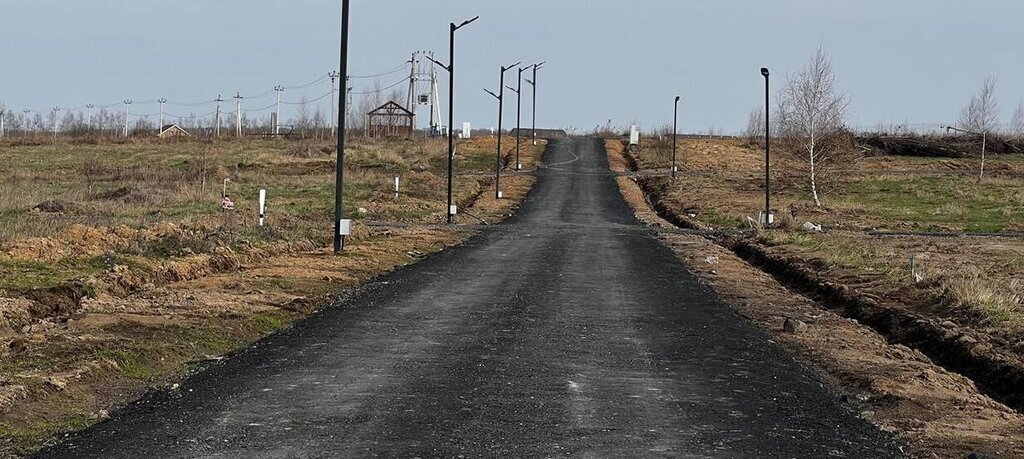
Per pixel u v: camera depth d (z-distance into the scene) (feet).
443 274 92.63
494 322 62.95
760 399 42.01
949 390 46.16
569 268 101.19
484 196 245.24
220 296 69.82
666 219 211.82
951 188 263.29
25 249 81.51
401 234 139.74
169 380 43.32
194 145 379.76
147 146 375.66
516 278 90.43
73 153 345.51
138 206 167.63
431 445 32.58
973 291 73.00
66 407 37.55
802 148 252.21
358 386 42.50
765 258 117.60
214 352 50.57
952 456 33.50
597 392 42.29
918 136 413.39
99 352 46.06
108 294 68.03
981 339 59.93
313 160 305.32
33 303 60.34
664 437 34.65
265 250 100.53
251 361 48.24
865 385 45.65
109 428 34.65
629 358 51.19
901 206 224.33
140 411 37.37
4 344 47.26
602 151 400.67
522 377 45.19
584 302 74.23
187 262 83.10
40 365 43.16
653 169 340.80
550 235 151.84
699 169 339.57
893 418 39.24
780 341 59.00
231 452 31.48
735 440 34.60
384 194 216.33
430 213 191.42
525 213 208.54
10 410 35.96
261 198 124.06
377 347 52.85
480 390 42.04
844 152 253.65
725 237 154.81
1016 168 352.28
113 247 88.79
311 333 57.31
